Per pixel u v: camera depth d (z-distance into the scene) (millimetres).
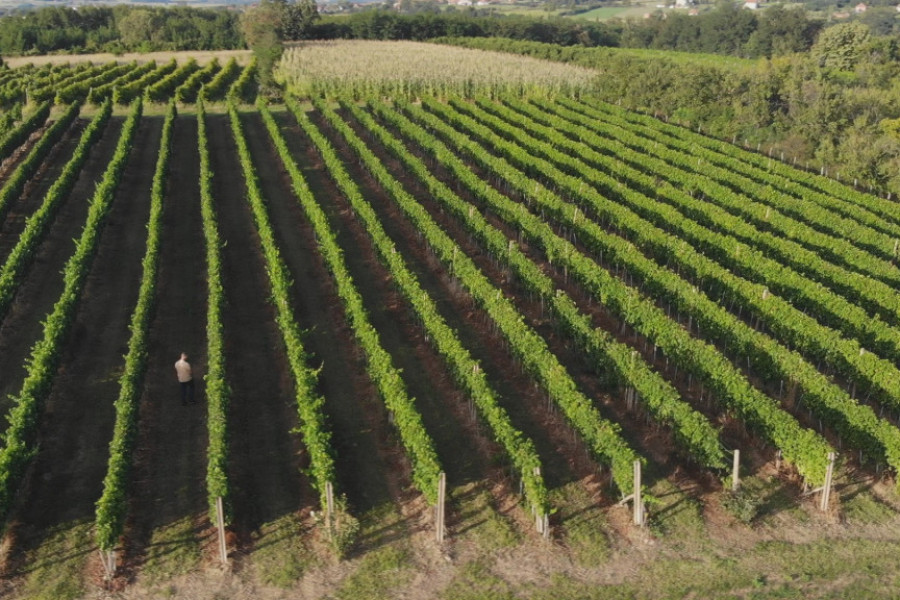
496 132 64562
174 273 39094
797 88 65438
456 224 45156
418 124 68250
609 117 70250
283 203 49500
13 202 45938
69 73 94250
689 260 36781
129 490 23016
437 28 131500
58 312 30750
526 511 22375
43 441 25625
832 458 22031
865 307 34469
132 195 50781
